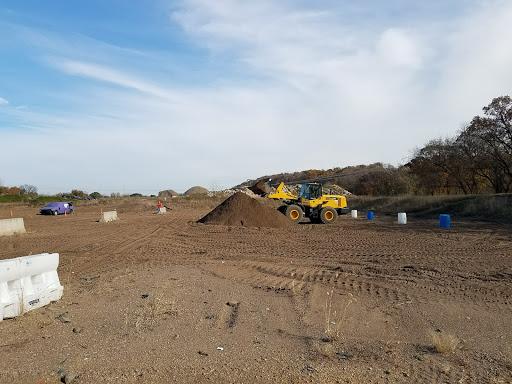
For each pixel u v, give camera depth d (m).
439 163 37.09
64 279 9.08
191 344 5.18
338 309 6.80
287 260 11.59
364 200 41.16
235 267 10.45
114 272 9.77
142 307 6.63
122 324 5.87
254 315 6.36
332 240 16.19
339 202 25.33
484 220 24.56
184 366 4.54
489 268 9.91
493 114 31.98
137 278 8.80
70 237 18.19
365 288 8.25
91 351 4.94
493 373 4.37
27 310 6.23
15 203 47.50
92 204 50.38
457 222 23.59
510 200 26.84
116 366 4.54
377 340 5.40
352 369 4.48
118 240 16.88
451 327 5.90
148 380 4.24
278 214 22.92
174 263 11.05
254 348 5.07
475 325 5.97
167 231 20.25
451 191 39.72
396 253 12.59
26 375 4.34
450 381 4.21
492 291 7.85
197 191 74.88
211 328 5.77
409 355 4.89
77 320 6.02
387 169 53.16
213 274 9.48
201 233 19.06
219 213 23.09
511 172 33.47
